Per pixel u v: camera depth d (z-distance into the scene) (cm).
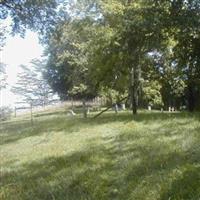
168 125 1574
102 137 1563
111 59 2911
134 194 812
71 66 5559
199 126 1439
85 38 3547
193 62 2788
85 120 2497
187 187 772
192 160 934
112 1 2867
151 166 962
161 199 759
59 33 3130
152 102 4506
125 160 1059
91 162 1132
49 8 2964
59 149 1448
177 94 4525
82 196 870
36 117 4434
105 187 898
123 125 1830
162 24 2519
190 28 2502
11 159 1438
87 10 3073
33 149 1580
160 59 3359
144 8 2591
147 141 1274
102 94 4069
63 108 6106
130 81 3066
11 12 2927
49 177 1067
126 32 2688
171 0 2505
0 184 1094
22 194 967
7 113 5366
